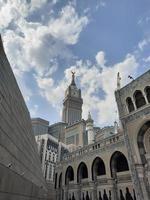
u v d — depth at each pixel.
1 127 7.03
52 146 81.44
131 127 26.48
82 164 37.47
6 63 7.96
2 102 7.23
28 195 12.48
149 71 26.36
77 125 140.62
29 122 15.78
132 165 23.91
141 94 27.28
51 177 71.31
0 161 6.72
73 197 36.28
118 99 30.83
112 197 27.58
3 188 6.79
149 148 23.69
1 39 7.07
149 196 20.73
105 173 31.80
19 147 10.48
